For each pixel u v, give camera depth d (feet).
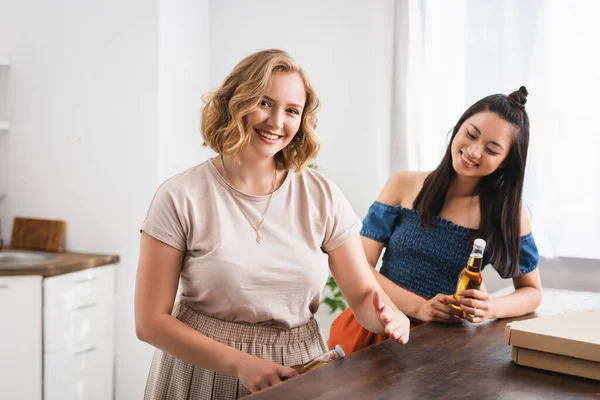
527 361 4.25
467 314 5.55
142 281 4.76
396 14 10.19
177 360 4.99
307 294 5.04
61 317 9.51
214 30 11.62
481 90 9.80
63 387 9.62
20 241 10.91
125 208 10.39
